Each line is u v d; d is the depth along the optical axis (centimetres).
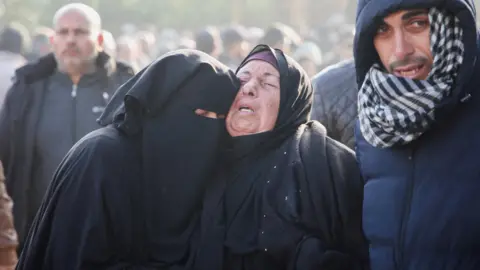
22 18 4038
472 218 502
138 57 1789
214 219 525
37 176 866
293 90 547
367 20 518
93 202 513
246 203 529
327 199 530
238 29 1330
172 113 531
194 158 531
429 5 504
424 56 516
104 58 880
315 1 3962
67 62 871
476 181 505
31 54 1678
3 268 646
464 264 504
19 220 862
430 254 507
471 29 504
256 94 540
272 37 1252
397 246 512
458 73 506
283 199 526
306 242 517
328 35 2166
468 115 513
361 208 538
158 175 526
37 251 523
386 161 522
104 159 520
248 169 536
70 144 862
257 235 521
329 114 644
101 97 874
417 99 506
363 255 531
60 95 873
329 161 539
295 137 544
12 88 875
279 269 521
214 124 537
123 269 512
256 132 539
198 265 520
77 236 512
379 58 534
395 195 516
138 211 523
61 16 881
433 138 514
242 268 521
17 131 867
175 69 532
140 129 532
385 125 515
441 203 505
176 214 527
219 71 538
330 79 654
